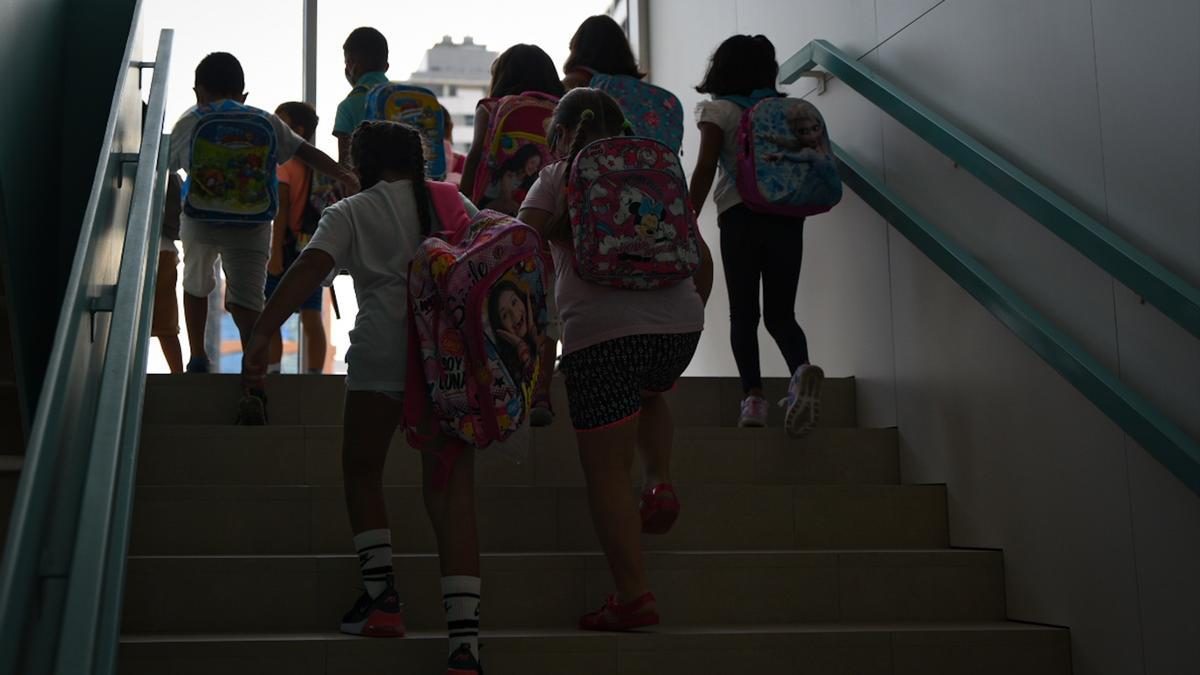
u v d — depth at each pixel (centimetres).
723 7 573
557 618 291
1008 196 306
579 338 276
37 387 393
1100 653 278
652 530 301
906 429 376
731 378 412
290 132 425
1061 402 297
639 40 699
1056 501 297
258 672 251
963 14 354
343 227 264
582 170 272
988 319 331
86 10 439
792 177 371
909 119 357
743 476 365
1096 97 288
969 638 281
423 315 247
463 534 245
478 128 373
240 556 287
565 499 324
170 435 334
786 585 304
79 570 151
